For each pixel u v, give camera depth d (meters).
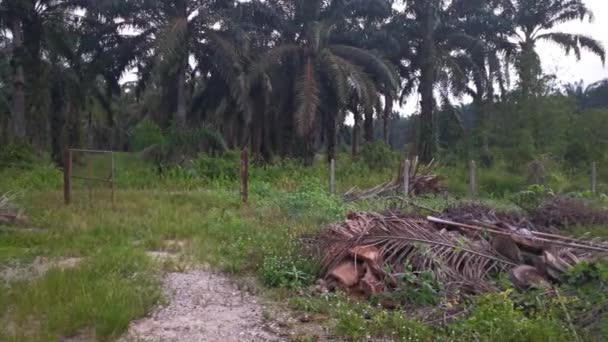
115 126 40.56
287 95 24.28
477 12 26.30
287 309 6.03
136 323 5.50
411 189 15.70
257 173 20.16
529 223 8.77
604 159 23.22
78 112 25.64
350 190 15.78
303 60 23.62
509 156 22.78
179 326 5.45
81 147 25.69
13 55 23.48
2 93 32.00
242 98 22.30
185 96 24.64
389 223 7.32
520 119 22.92
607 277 5.52
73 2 23.59
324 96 24.00
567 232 8.77
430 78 25.70
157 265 7.56
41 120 30.02
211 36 22.45
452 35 25.86
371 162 22.72
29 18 23.23
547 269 6.22
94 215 11.02
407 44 27.14
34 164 20.64
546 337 4.67
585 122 23.72
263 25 25.08
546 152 22.20
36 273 6.99
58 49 23.30
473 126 26.94
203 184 18.91
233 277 7.22
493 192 17.94
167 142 22.02
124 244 8.66
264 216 11.27
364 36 26.23
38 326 5.24
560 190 14.66
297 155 24.77
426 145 26.03
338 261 6.87
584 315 5.17
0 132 30.14
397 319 5.35
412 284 6.18
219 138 23.19
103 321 5.25
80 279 6.42
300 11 24.19
